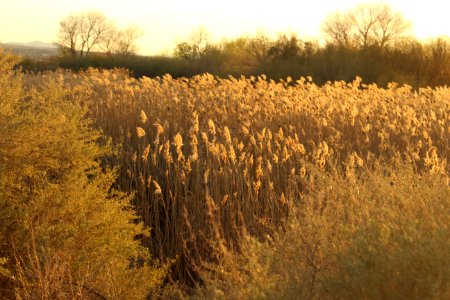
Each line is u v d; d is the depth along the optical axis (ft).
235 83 48.62
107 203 20.94
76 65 150.82
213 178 26.86
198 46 159.94
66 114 22.26
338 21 134.72
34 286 17.31
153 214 27.30
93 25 207.21
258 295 14.44
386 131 36.63
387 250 13.69
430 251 13.23
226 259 18.85
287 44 129.59
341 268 13.97
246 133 29.22
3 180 19.26
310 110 38.86
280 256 16.39
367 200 18.83
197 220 25.23
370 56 114.01
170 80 52.44
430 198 18.06
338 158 30.01
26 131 20.27
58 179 20.99
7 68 25.45
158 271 20.92
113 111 37.91
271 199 25.16
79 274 18.44
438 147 34.55
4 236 18.90
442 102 48.80
